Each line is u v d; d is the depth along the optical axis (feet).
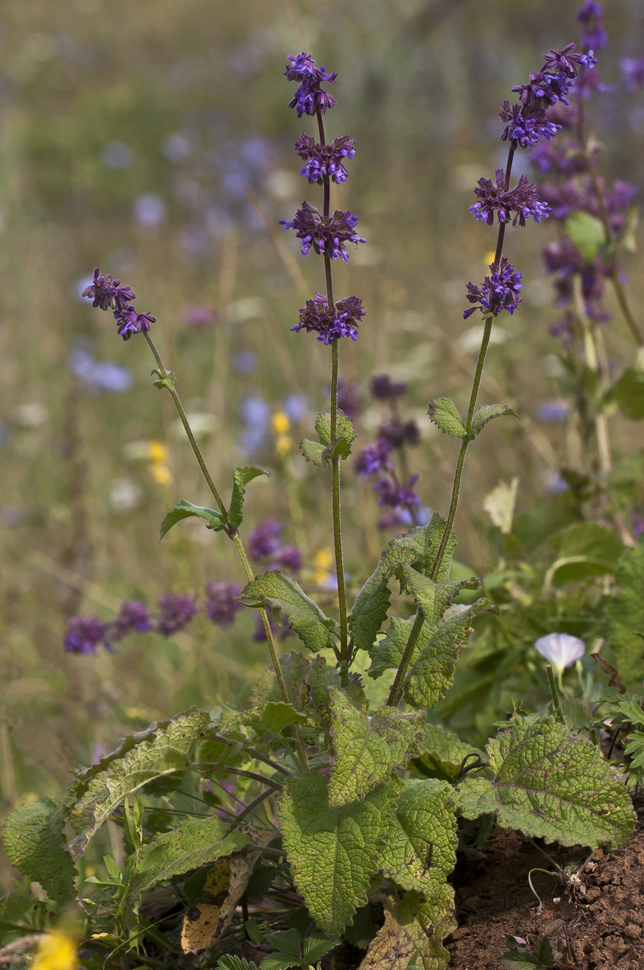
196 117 44.86
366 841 6.58
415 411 18.31
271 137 43.14
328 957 7.02
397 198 33.09
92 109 44.57
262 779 7.54
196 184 38.63
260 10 56.90
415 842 6.72
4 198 28.84
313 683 7.31
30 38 54.13
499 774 7.16
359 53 41.14
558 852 7.41
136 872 7.19
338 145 6.53
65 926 7.12
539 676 10.39
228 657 13.97
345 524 16.47
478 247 27.35
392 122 38.22
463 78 41.22
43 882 7.35
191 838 7.30
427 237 29.73
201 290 29.19
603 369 13.56
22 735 11.66
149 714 12.80
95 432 22.26
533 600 10.97
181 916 7.86
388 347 20.83
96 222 36.99
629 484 12.19
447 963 6.75
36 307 27.58
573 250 12.84
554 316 21.65
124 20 58.23
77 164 39.42
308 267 30.12
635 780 7.26
